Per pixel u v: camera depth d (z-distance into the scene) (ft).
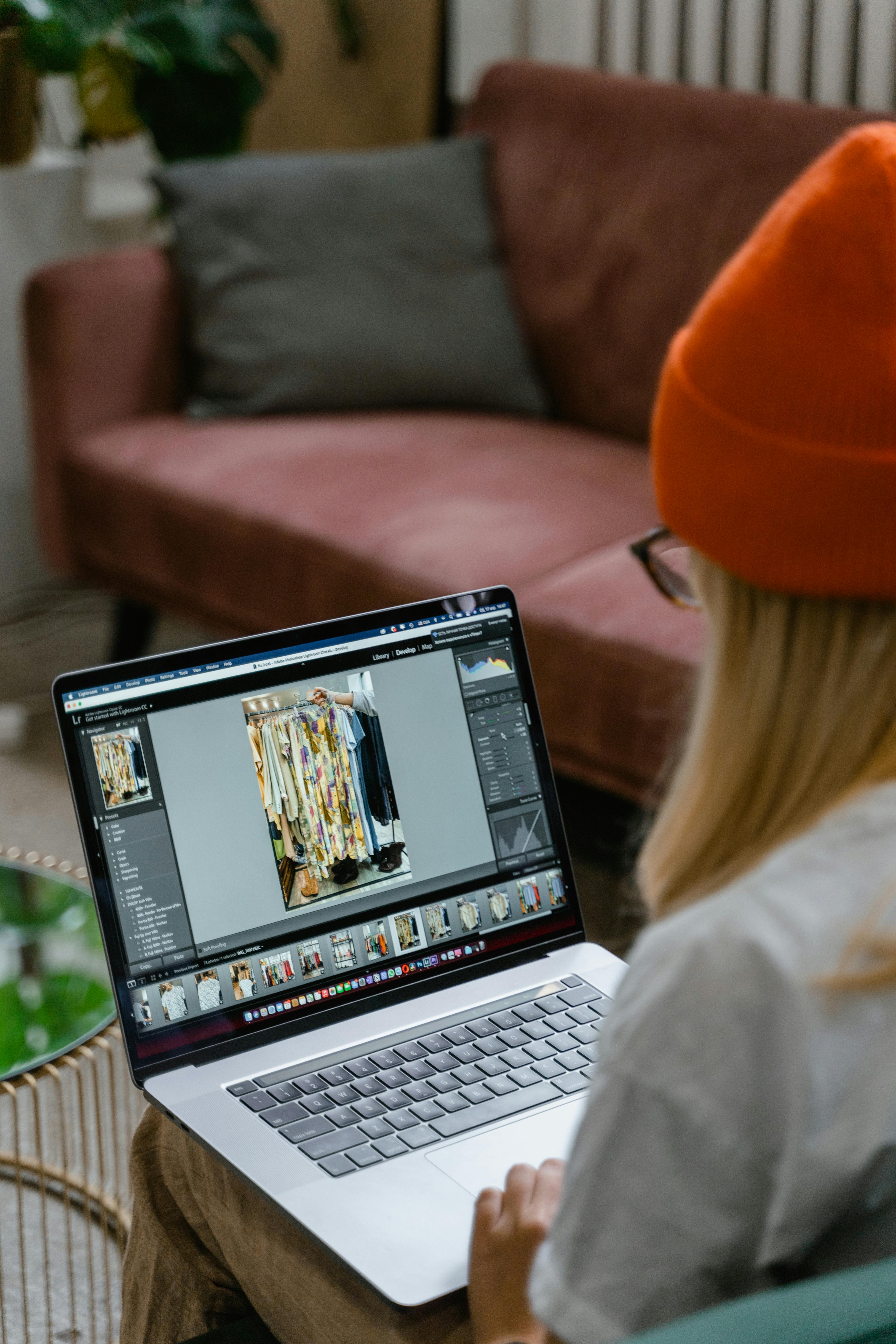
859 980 1.63
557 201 8.29
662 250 7.84
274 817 3.04
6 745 8.27
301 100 10.59
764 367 1.78
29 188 9.05
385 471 7.50
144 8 8.73
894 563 1.76
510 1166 2.67
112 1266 4.91
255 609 7.48
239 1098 2.83
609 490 7.32
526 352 8.36
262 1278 2.82
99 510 8.08
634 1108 1.73
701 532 1.89
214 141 9.21
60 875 5.07
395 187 8.25
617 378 8.06
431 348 8.16
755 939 1.68
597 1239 1.77
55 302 7.98
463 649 3.26
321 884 3.07
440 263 8.23
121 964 2.88
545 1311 1.81
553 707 6.31
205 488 7.57
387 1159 2.67
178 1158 3.08
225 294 8.14
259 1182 2.61
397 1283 2.40
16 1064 4.20
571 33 9.58
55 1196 5.18
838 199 1.74
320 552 7.03
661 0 9.03
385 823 3.14
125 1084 5.77
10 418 9.27
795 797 1.86
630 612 6.16
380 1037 3.01
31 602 9.82
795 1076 1.65
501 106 8.66
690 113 7.89
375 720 3.15
